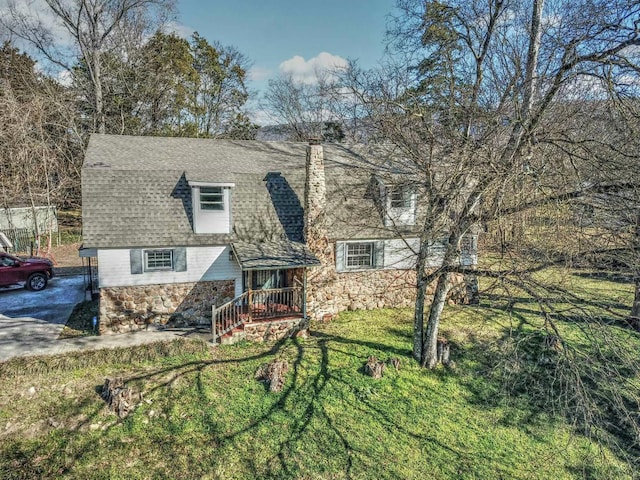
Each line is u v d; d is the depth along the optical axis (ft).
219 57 132.87
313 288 50.70
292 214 52.60
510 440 31.89
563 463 29.89
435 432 32.09
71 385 34.73
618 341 30.48
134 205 46.47
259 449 29.07
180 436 29.78
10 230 82.28
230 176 48.06
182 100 115.55
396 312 56.03
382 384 37.63
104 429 29.91
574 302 31.58
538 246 32.17
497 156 36.14
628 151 29.60
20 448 27.63
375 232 54.24
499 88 39.65
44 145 77.71
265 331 45.14
